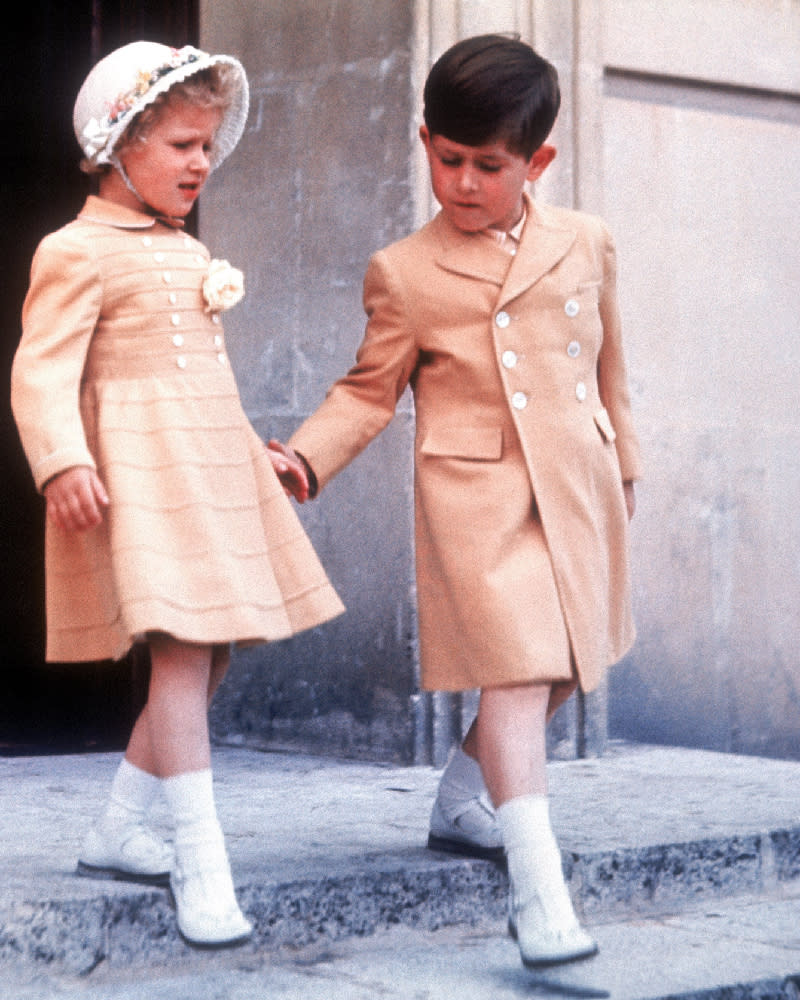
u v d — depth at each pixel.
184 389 3.25
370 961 3.35
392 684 5.49
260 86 6.02
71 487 3.03
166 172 3.28
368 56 5.64
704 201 6.70
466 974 3.23
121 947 3.18
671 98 6.62
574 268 3.57
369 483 5.60
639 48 6.47
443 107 3.36
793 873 4.18
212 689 3.39
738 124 6.80
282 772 5.27
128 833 3.33
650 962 3.36
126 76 3.26
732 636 6.70
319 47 5.81
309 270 5.83
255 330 6.02
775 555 6.84
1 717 6.92
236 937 3.04
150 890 3.23
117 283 3.23
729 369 6.74
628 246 6.48
